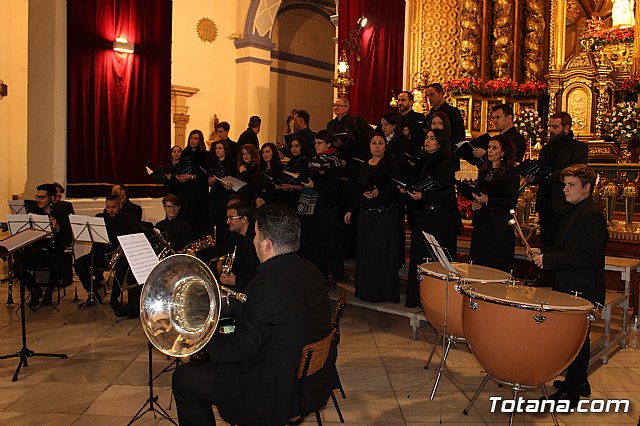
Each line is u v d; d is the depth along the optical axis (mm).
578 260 3949
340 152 6777
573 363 4184
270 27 14234
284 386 2770
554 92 9336
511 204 5230
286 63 15641
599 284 4125
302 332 2809
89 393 4309
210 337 2648
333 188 6023
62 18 9023
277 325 2791
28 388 4387
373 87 10234
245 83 14031
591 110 8930
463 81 9602
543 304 3379
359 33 10305
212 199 7906
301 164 6902
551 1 9977
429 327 6234
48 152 9062
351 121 6828
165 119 10609
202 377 2959
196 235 8391
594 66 8953
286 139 8031
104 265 6805
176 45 13047
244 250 4887
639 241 6914
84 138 9352
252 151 7660
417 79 9906
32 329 5855
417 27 10023
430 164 5582
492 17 10219
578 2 9734
